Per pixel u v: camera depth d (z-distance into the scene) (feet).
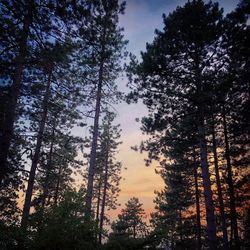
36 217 22.08
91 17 26.84
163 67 41.45
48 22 24.22
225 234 59.00
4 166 25.09
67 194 23.65
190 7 40.78
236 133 48.11
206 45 40.29
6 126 25.23
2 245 19.33
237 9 38.24
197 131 42.42
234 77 36.04
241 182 58.49
